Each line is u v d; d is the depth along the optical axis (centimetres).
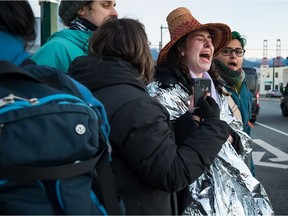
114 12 225
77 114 95
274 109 2258
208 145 141
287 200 429
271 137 964
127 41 144
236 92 278
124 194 133
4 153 85
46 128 89
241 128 225
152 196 136
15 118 87
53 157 90
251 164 241
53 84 103
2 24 98
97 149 101
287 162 640
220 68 282
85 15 220
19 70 93
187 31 196
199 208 168
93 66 140
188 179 133
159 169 128
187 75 193
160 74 192
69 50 208
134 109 128
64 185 92
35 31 107
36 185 88
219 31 233
